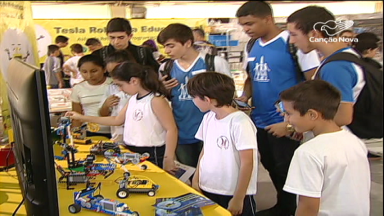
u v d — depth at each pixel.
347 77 1.78
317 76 1.89
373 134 2.09
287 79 2.20
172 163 1.90
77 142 2.03
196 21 3.49
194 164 2.40
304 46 2.01
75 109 2.48
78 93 2.50
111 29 2.66
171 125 1.94
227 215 1.12
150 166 1.64
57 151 1.85
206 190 1.63
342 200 1.15
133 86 1.95
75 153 1.80
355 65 1.80
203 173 1.65
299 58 2.13
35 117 0.78
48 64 3.45
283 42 2.18
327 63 1.84
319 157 1.14
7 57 1.88
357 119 2.00
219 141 1.59
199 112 2.32
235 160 1.56
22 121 0.86
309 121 1.23
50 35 3.44
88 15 3.49
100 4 3.51
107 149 1.83
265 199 2.83
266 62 2.24
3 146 1.75
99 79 2.51
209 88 1.53
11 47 1.95
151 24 3.52
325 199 1.17
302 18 1.95
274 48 2.20
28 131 0.83
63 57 3.48
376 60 2.26
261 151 2.43
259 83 2.32
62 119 1.88
